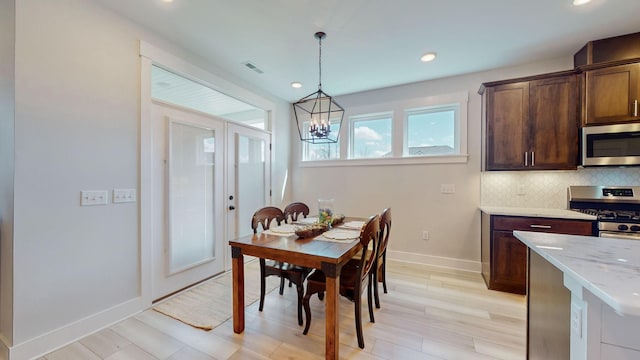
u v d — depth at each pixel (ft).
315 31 7.88
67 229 6.16
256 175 12.60
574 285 2.99
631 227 7.34
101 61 6.74
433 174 11.54
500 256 8.91
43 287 5.79
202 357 5.70
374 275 7.67
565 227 8.04
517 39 8.28
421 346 6.06
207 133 10.11
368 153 13.25
